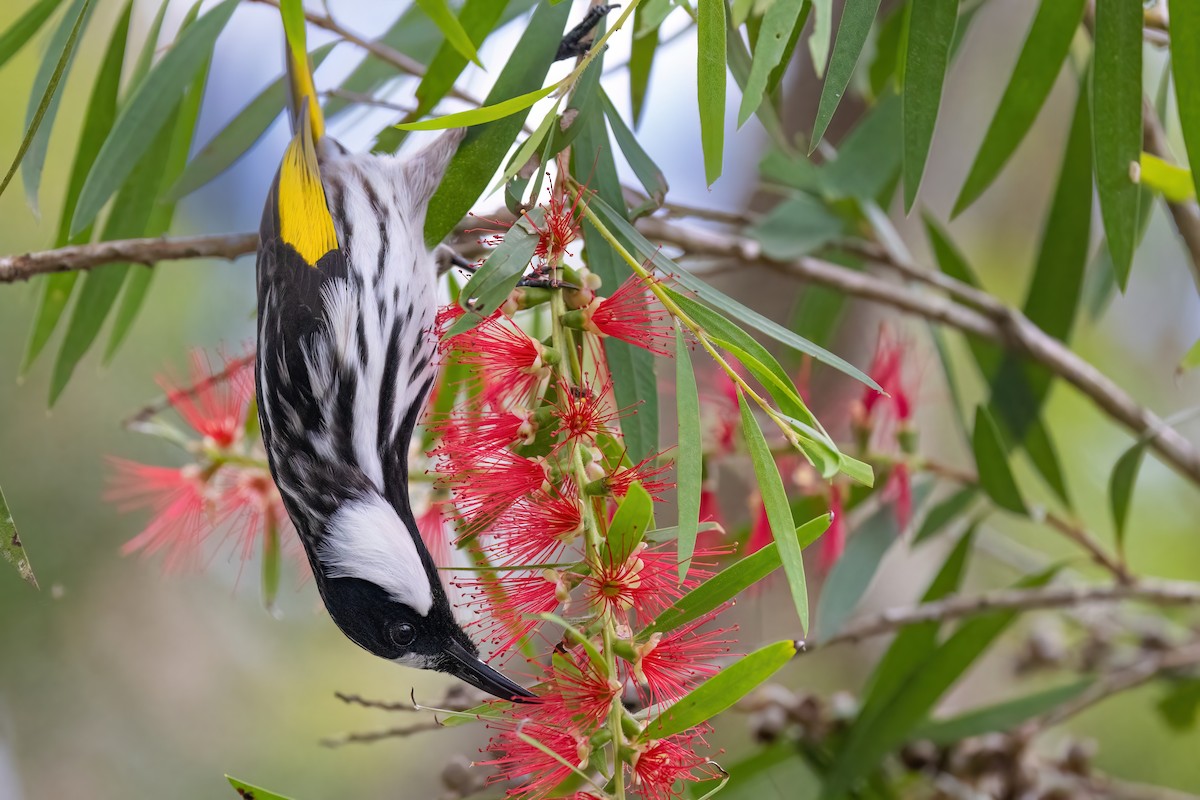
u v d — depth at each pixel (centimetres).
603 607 240
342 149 252
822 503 253
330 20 252
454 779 251
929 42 243
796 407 241
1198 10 243
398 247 249
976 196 250
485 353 243
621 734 240
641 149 246
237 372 253
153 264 251
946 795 256
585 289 243
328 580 249
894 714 254
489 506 242
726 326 241
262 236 251
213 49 251
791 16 240
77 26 243
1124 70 243
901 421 253
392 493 250
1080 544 255
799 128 282
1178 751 267
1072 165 255
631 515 240
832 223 256
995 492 253
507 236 243
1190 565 272
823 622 252
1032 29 248
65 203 253
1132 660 261
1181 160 258
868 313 281
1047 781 257
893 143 255
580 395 242
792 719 256
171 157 255
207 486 252
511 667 255
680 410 240
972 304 256
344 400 249
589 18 250
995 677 272
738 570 240
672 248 256
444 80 248
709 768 241
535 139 241
